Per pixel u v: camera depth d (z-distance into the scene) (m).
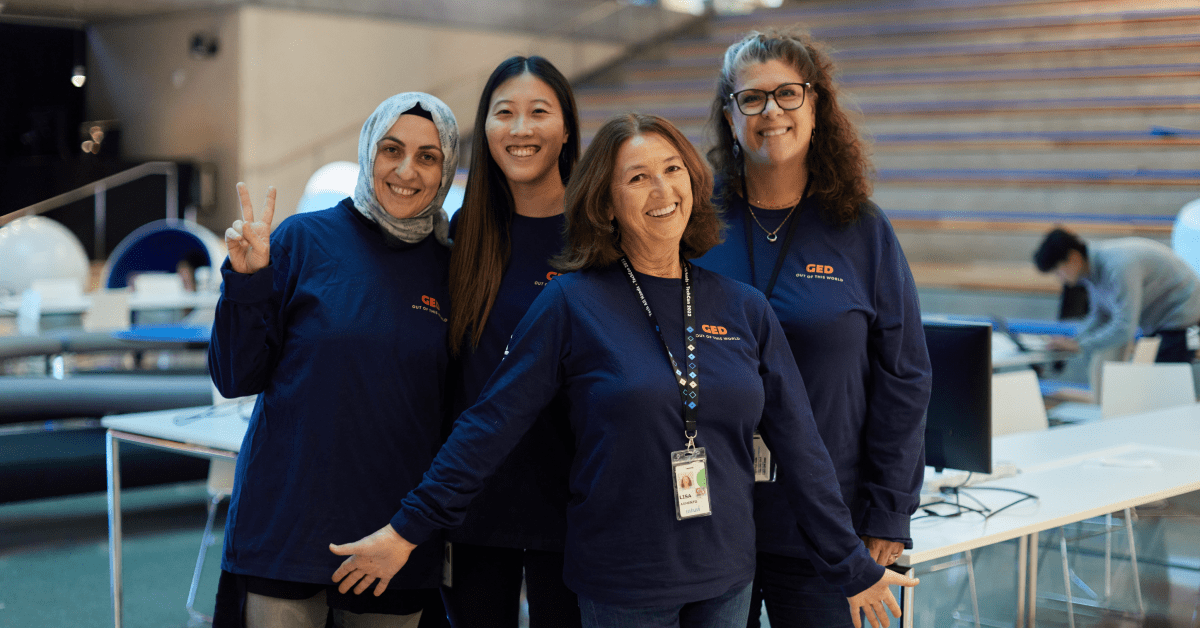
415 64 12.55
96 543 4.57
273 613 2.04
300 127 11.93
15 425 5.22
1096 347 5.21
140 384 5.38
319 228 2.17
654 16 12.42
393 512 2.07
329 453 2.03
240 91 11.62
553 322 1.91
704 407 1.85
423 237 2.22
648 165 1.88
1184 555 3.01
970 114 9.23
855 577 1.91
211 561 4.35
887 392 2.12
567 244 2.02
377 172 2.12
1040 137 8.77
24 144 13.34
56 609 3.73
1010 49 9.63
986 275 7.92
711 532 1.84
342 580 2.01
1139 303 5.13
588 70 12.25
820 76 2.18
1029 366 5.84
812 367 2.09
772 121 2.14
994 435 3.97
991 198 8.73
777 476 2.09
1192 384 4.47
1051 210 8.46
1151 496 2.80
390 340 2.07
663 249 1.94
